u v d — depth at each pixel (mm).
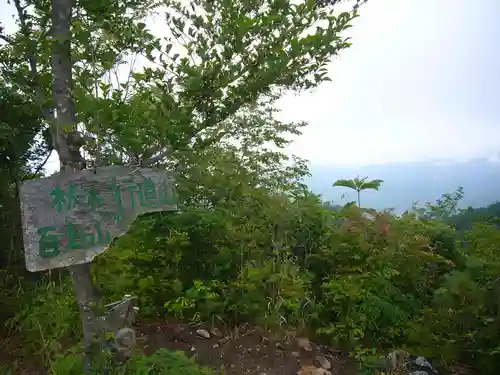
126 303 2613
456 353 3846
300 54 2334
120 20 2514
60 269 3953
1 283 3721
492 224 4438
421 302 4352
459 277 3934
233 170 3832
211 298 3777
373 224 4352
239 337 3807
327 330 3877
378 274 4191
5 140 3643
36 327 3305
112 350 2443
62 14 2320
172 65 2322
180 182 2967
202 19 2453
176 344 3600
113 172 2377
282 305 3969
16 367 3117
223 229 3922
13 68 2660
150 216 3812
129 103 2355
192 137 2531
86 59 2439
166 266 3893
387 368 3557
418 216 4809
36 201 2162
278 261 3994
